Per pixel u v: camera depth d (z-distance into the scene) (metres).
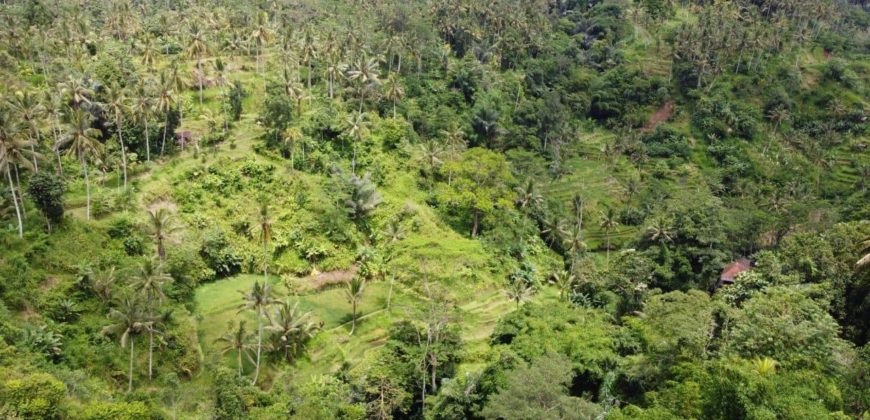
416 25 162.00
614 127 165.62
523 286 86.31
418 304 79.50
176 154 94.62
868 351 47.41
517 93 160.50
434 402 62.12
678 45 172.75
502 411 49.47
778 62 166.75
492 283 89.94
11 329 56.72
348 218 90.69
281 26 145.00
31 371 51.50
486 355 71.25
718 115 154.25
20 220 67.38
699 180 135.75
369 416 61.91
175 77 97.62
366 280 85.31
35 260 66.44
